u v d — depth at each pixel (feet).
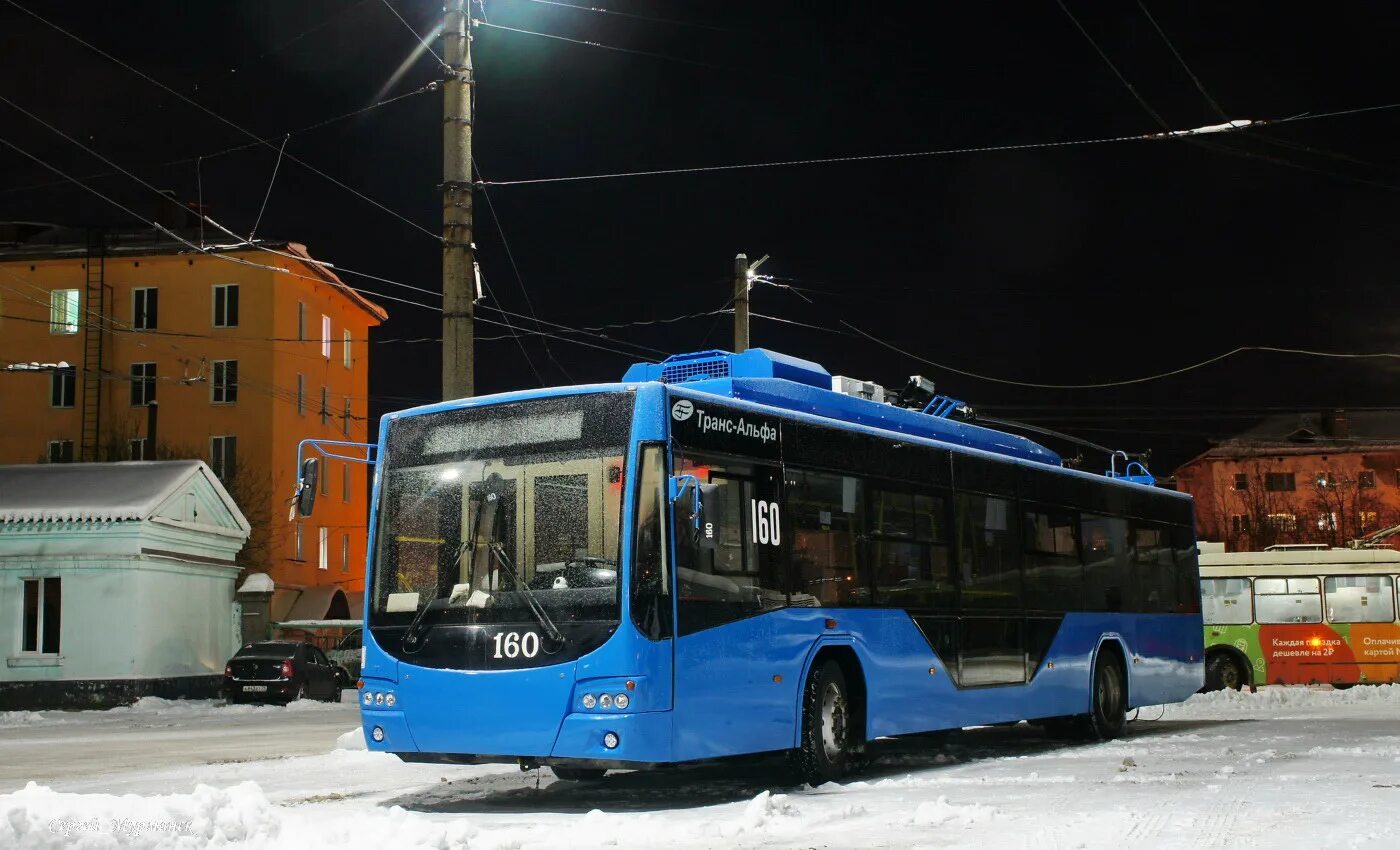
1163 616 62.90
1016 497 51.98
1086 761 47.85
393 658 36.09
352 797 40.04
